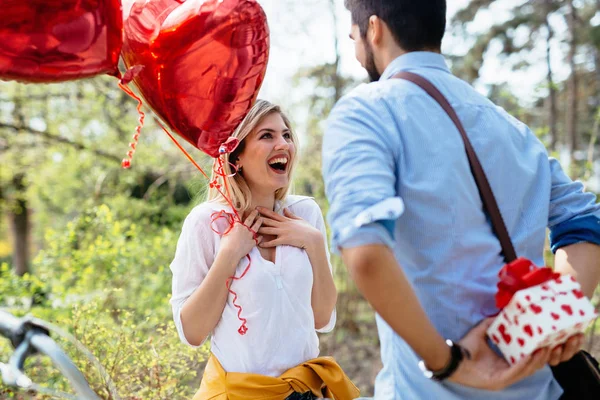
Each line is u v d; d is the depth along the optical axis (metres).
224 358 1.95
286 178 2.15
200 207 2.06
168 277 4.48
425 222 1.26
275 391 1.88
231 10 1.68
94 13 1.59
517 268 1.19
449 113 1.32
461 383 1.21
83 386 1.14
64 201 8.77
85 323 2.87
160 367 2.79
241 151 2.12
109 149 7.66
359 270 1.14
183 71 1.72
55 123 7.77
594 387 1.31
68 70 1.62
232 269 1.93
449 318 1.27
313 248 2.05
